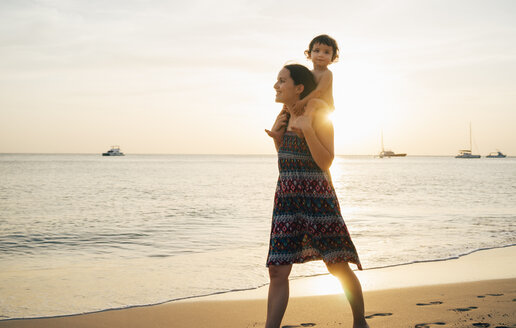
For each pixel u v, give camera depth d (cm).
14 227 1071
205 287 471
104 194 2189
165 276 530
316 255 246
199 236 901
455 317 325
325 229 244
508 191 2336
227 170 6294
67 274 551
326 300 400
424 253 670
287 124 259
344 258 246
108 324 342
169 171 5753
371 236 852
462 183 3181
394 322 317
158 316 363
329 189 250
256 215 1309
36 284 494
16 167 6881
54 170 5759
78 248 784
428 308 358
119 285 484
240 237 882
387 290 435
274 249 240
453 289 437
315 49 272
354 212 1337
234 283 491
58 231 1000
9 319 357
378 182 3369
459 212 1334
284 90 251
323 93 258
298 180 244
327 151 241
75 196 2067
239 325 338
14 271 575
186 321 349
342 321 331
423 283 471
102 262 642
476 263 593
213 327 333
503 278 496
